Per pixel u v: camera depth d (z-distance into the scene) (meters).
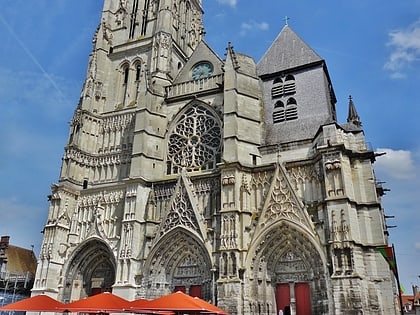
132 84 65.44
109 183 57.03
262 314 40.34
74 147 57.97
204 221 46.69
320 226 40.59
